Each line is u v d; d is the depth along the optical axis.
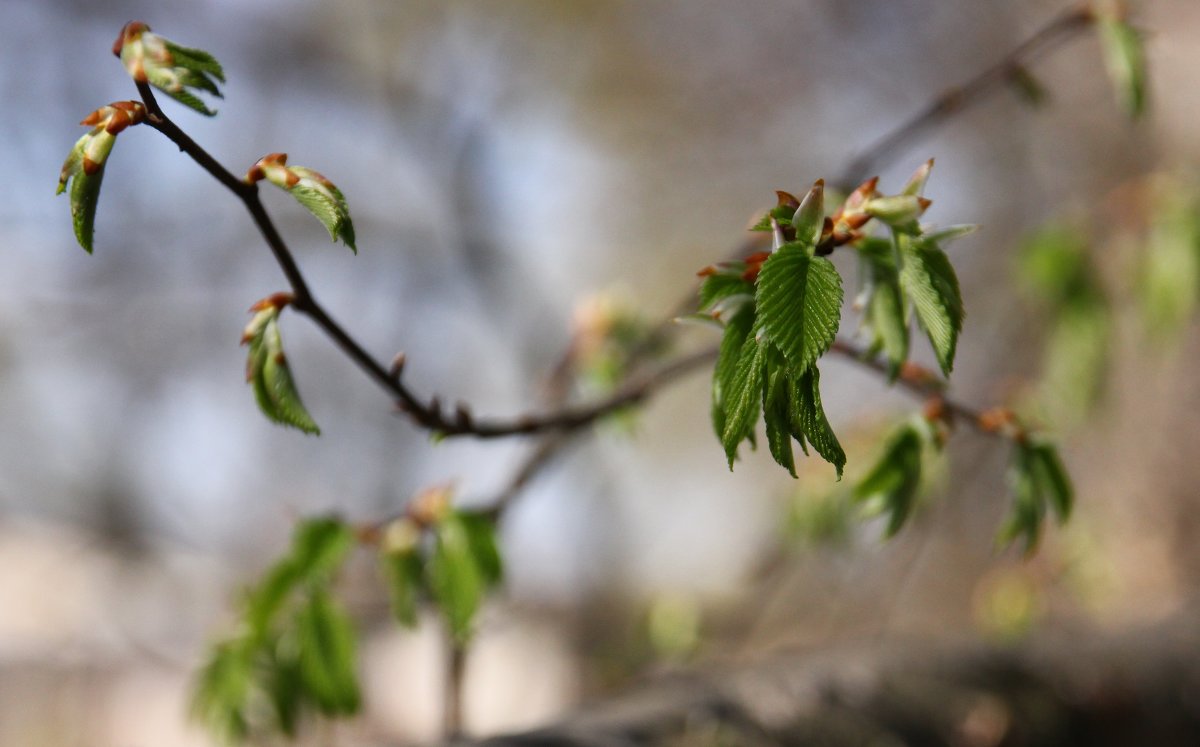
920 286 1.24
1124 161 6.57
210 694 2.22
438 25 8.62
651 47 8.66
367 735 5.73
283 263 1.47
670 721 1.80
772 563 4.05
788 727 1.89
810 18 8.07
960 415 1.84
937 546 4.89
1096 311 3.08
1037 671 2.36
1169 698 2.48
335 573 2.24
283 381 1.48
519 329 8.30
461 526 2.13
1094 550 3.90
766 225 1.14
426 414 1.77
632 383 2.10
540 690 6.22
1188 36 6.39
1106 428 5.08
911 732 2.01
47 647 7.22
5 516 8.83
